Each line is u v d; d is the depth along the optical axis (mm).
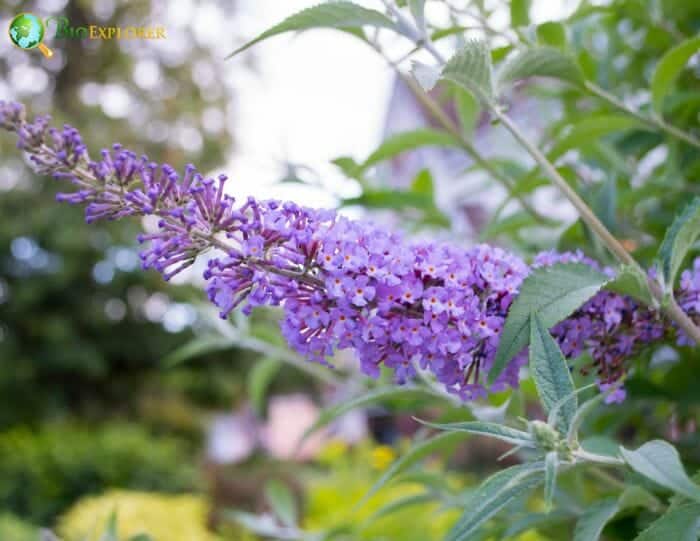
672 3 471
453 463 1715
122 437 2043
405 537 949
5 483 1854
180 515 1285
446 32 383
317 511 1218
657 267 296
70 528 1263
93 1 3006
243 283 282
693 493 221
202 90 3367
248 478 2186
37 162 275
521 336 271
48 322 2871
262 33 300
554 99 584
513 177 510
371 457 1343
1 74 3049
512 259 301
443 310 277
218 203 278
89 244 2891
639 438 470
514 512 357
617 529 362
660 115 377
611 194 371
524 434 264
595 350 304
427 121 1599
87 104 3027
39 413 2883
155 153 3152
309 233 278
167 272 281
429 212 486
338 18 310
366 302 274
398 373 288
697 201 288
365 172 473
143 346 3121
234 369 3295
